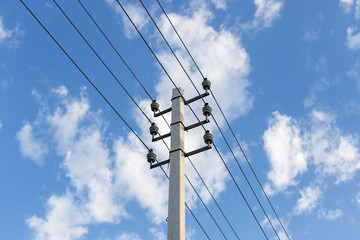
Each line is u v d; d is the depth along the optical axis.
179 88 12.63
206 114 11.96
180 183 10.50
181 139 11.45
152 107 12.52
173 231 9.66
